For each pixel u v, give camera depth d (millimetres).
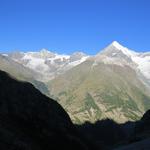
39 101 136875
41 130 118500
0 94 120625
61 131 130750
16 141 85875
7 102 119312
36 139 109125
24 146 86750
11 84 132750
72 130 145250
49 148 111500
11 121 108750
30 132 111625
